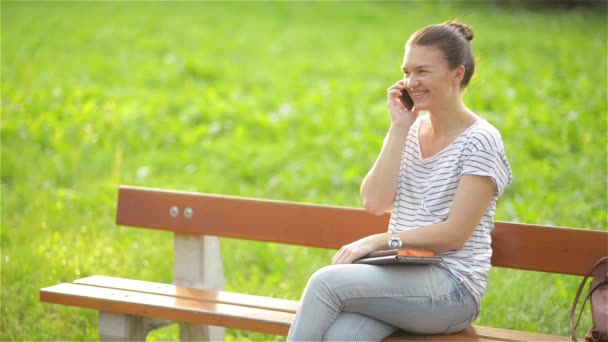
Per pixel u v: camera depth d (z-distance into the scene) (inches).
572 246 307.0
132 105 876.0
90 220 547.8
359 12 1583.4
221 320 307.7
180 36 1302.9
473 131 286.4
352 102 946.1
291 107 911.7
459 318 284.7
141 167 708.0
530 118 834.8
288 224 348.8
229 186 672.4
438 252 288.4
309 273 474.3
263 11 1569.9
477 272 286.8
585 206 553.6
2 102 827.4
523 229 314.0
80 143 744.3
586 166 672.4
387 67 1155.3
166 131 815.1
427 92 288.5
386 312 279.6
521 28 1455.5
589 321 400.8
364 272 277.6
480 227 292.2
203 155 758.5
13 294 424.8
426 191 295.0
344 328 277.1
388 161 301.1
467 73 291.4
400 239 281.7
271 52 1237.1
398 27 1464.1
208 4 1603.1
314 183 685.3
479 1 1729.8
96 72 1037.8
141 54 1168.8
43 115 792.3
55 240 504.1
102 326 330.6
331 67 1143.6
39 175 653.9
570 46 1267.2
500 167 283.1
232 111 879.1
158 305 316.5
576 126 782.5
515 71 1072.8
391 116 302.8
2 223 537.3
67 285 341.1
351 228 339.3
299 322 273.0
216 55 1196.5
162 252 495.5
